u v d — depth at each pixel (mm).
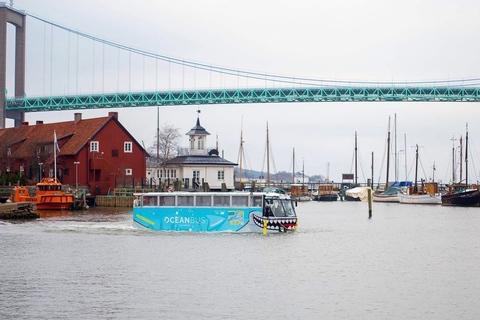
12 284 36906
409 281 38719
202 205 61531
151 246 51969
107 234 60500
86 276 39219
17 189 102812
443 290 36219
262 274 40281
